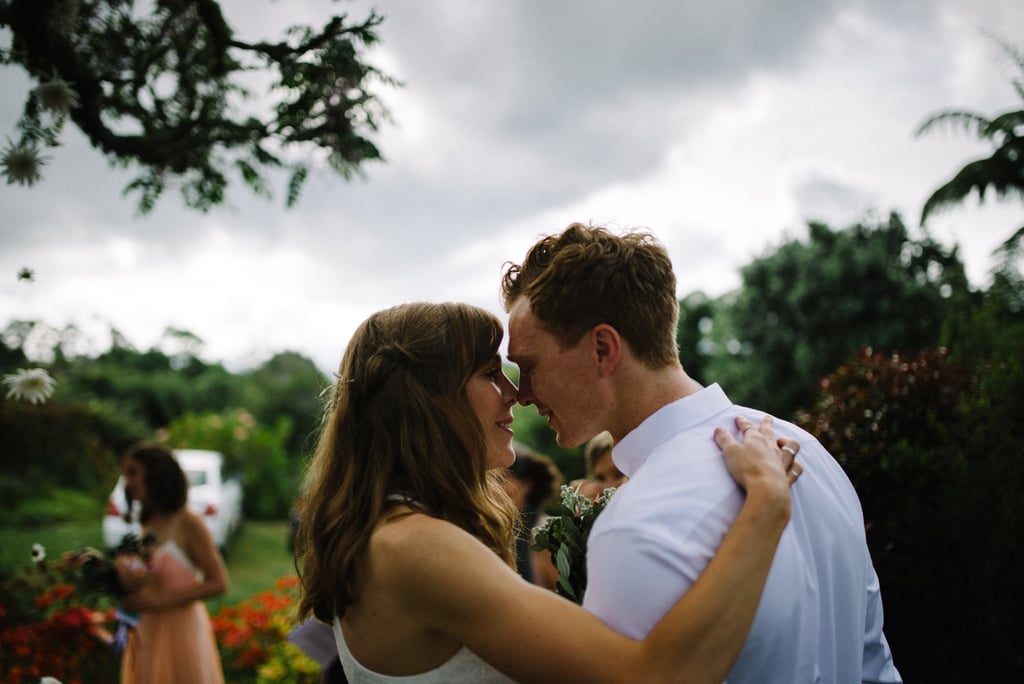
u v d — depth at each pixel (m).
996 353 2.95
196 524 3.49
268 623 4.41
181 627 3.42
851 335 13.24
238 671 4.61
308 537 1.35
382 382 1.34
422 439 1.30
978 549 2.54
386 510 1.24
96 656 3.74
